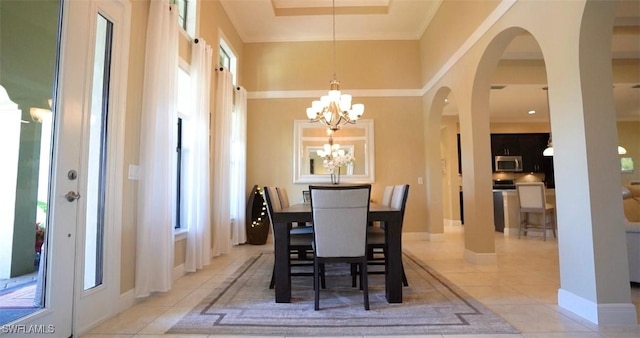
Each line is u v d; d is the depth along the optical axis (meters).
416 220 5.67
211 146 4.24
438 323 2.09
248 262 3.96
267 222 5.35
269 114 5.82
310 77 5.86
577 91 2.17
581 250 2.17
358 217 2.36
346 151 5.73
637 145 8.23
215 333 1.98
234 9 5.00
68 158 1.89
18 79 1.67
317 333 1.97
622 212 2.08
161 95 2.74
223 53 5.14
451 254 4.36
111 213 2.26
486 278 3.15
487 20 3.39
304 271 3.64
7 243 1.61
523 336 1.89
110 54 2.28
